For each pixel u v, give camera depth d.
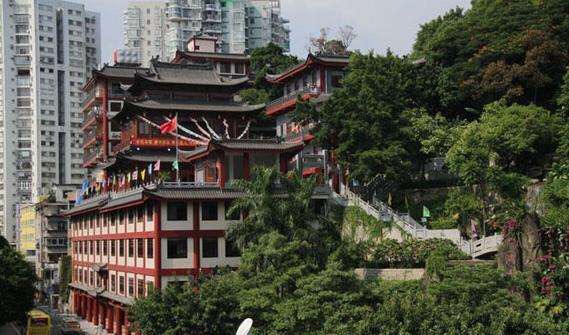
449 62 113.88
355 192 97.31
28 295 97.88
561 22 107.06
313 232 75.00
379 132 92.56
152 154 113.25
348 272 63.22
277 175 77.75
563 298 56.50
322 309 60.22
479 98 104.44
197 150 99.31
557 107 103.06
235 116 117.56
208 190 90.44
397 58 105.25
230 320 66.94
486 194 88.25
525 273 60.12
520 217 63.56
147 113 112.88
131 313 74.81
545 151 92.19
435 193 95.44
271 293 65.56
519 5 109.56
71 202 170.75
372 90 95.94
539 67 101.31
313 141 100.19
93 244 123.06
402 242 80.19
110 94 146.75
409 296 55.78
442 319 50.62
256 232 76.38
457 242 79.50
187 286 70.00
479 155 86.12
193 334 66.62
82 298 132.62
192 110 113.94
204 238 89.56
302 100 100.12
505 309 50.81
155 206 87.88
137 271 95.31
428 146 95.19
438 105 110.38
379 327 51.88
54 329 117.94
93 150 158.75
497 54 103.44
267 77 137.25
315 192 94.50
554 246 61.22
